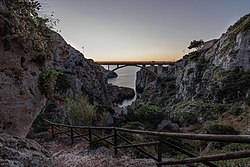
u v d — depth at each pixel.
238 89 39.91
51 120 14.27
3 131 5.61
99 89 37.94
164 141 4.51
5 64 5.39
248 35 44.66
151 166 5.93
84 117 14.38
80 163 6.82
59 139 10.77
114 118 22.30
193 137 3.17
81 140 9.98
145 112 30.55
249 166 5.43
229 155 2.61
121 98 104.25
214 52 55.34
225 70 45.84
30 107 6.27
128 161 6.41
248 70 42.53
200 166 5.66
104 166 6.32
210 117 37.25
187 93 53.00
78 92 26.36
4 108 5.54
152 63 83.38
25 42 5.71
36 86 6.39
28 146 5.22
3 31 5.13
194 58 61.62
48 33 6.93
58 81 23.50
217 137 2.68
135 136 11.27
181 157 7.73
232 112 35.12
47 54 6.78
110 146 8.16
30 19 6.13
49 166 5.19
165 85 69.31
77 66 33.72
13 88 5.65
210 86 44.78
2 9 5.19
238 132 21.91
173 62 84.25
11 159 4.30
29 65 6.05
